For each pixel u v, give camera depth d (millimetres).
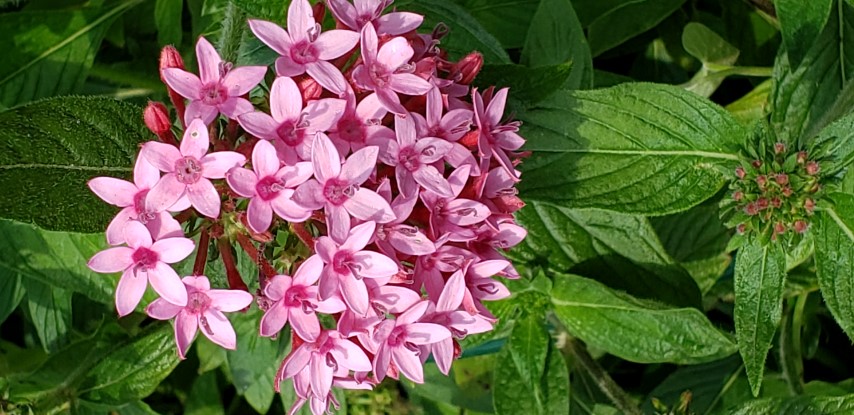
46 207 254
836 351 407
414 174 248
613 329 332
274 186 240
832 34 334
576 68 334
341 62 257
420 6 324
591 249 337
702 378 393
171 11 365
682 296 336
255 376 376
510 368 333
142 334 338
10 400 336
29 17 350
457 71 267
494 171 264
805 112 331
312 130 242
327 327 279
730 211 312
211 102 244
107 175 261
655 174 302
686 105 302
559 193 302
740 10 400
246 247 255
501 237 267
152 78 392
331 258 241
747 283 302
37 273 336
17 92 355
